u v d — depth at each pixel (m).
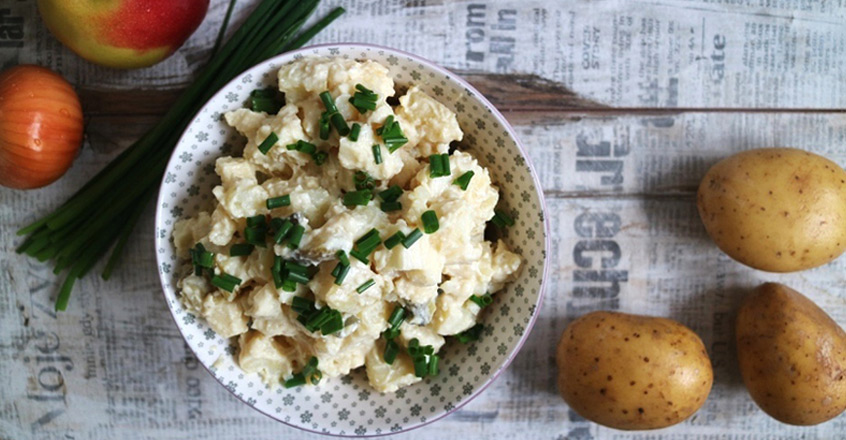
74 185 0.49
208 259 0.42
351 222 0.40
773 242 0.46
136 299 0.50
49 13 0.43
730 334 0.52
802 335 0.47
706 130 0.51
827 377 0.47
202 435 0.51
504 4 0.50
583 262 0.51
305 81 0.41
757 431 0.53
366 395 0.46
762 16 0.51
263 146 0.41
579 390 0.47
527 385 0.52
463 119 0.45
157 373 0.51
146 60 0.46
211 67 0.47
